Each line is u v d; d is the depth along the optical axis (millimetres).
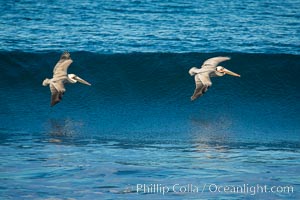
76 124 49062
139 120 51125
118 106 54656
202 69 31781
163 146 42656
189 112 53781
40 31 70500
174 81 57875
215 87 56969
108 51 63250
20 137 44500
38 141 43375
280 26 76688
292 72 58844
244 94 57000
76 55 59031
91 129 47656
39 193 32062
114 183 33844
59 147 41625
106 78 57688
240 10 85125
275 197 32375
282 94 57531
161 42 67188
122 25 73812
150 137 45406
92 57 58969
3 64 57812
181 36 69812
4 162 37344
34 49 63375
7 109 52719
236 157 39969
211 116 52688
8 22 74312
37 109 53000
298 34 73250
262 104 56031
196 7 85562
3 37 67562
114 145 42656
